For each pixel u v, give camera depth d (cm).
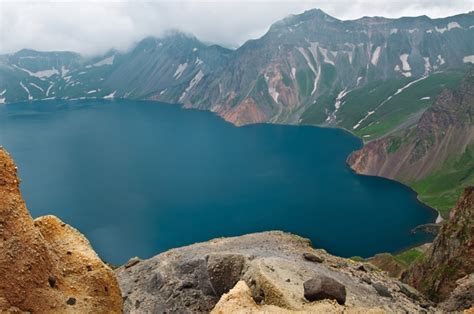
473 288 3850
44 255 2233
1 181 2239
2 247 2059
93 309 2252
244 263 4338
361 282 4025
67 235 2623
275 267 3628
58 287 2242
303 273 3656
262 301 3127
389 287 4103
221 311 2331
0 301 1931
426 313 3603
